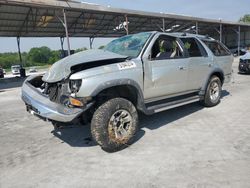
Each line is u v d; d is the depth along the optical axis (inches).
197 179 110.3
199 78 211.9
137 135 169.6
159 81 171.2
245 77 444.5
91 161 134.2
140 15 744.3
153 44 170.1
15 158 142.9
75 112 129.3
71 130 189.0
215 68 229.0
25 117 238.2
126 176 116.4
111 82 138.9
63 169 127.0
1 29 831.1
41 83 182.5
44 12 716.0
